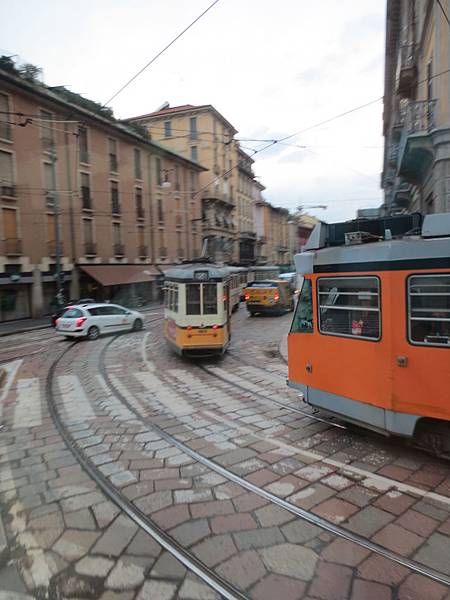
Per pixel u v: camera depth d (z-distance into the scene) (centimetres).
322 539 343
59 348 1476
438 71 1153
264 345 1385
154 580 299
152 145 3556
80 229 2848
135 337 1681
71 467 495
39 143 2527
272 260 6919
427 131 1194
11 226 2394
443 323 433
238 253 5469
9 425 659
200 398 787
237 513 384
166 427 628
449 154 1127
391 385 470
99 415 697
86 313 1672
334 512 382
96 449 548
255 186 6450
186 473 470
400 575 299
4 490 441
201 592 286
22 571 313
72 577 305
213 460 504
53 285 2678
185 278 1116
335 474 457
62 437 596
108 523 373
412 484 430
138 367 1096
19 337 1870
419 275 448
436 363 438
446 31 1128
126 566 314
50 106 2572
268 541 341
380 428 487
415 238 473
